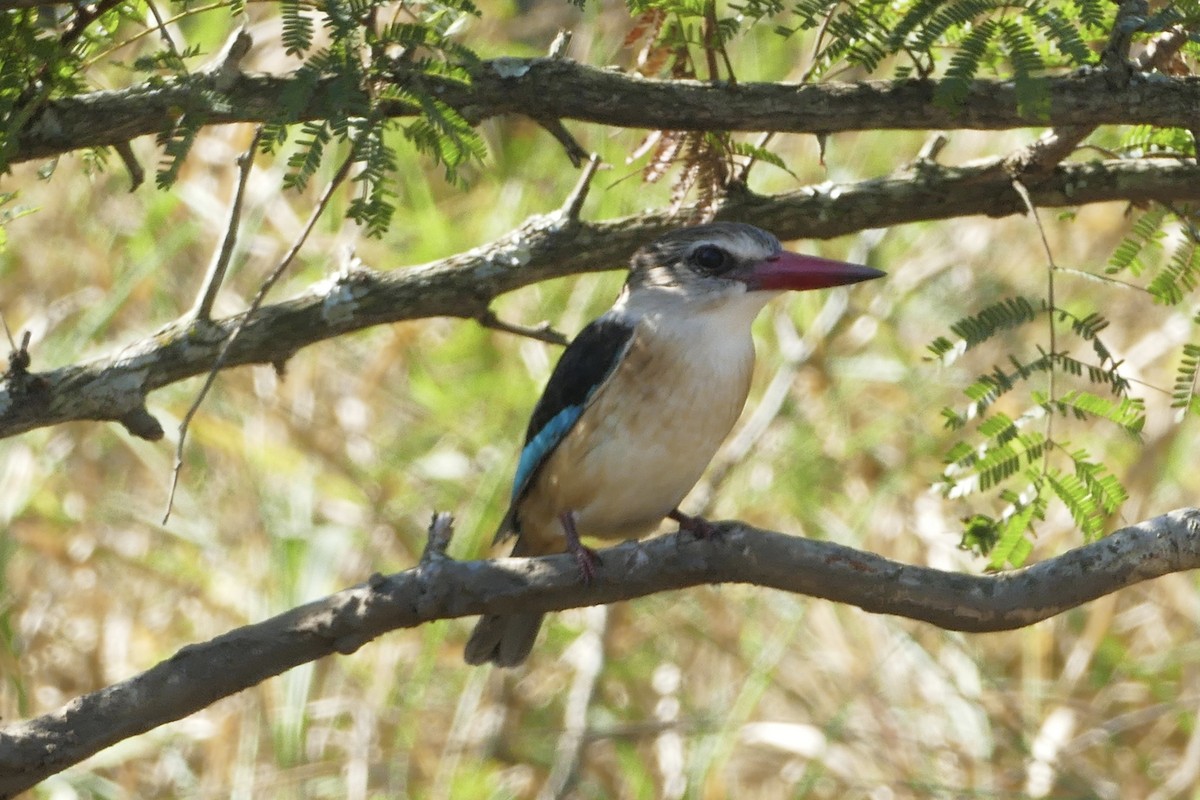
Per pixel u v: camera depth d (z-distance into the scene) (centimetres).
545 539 757
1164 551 530
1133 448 1058
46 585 1052
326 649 551
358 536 1055
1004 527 655
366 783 956
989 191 722
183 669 541
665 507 738
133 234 1120
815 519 1084
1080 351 1085
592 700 1008
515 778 998
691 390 706
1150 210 722
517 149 1203
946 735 987
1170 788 975
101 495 1083
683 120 629
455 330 1150
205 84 579
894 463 1091
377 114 511
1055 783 962
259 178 1114
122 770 984
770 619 1050
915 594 538
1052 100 604
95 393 656
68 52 578
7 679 1017
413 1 570
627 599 568
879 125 630
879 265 1161
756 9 610
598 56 1132
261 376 1105
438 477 1091
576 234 728
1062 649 1062
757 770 1002
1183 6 580
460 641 1061
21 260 1115
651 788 982
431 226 1116
